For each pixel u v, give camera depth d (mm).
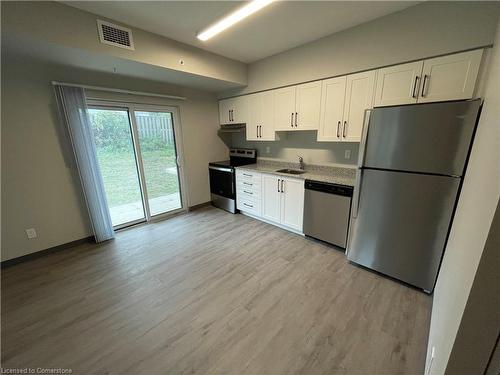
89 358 1413
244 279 2178
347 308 1790
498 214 577
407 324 1628
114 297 1956
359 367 1333
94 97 2807
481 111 1486
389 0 1886
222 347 1474
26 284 2135
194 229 3381
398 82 2156
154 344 1502
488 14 1657
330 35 2533
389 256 2100
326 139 2805
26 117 2371
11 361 1399
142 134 3418
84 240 2955
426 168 1758
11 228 2404
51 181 2617
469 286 671
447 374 743
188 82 3375
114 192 3287
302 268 2348
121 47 2193
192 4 1888
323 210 2736
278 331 1588
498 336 644
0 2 1577
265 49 2943
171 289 2053
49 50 1987
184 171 4004
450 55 1866
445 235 1763
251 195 3666
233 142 4648
